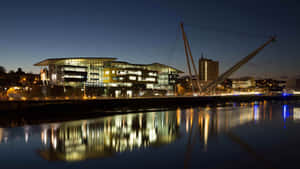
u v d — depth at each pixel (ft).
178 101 282.97
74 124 127.75
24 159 64.08
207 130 111.65
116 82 321.73
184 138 92.68
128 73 327.06
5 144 80.53
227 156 67.97
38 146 78.13
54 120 142.51
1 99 161.27
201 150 74.64
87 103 191.31
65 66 280.10
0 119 137.90
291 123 137.49
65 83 278.46
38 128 113.70
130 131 107.65
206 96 329.11
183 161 63.16
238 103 359.66
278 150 74.95
